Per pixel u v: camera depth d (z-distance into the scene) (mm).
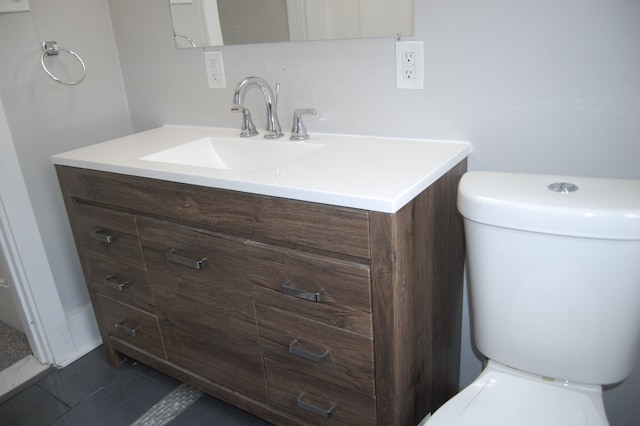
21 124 1715
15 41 1655
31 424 1653
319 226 1069
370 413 1180
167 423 1592
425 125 1390
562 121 1206
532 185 1069
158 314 1557
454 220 1324
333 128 1554
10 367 1945
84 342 2018
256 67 1633
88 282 1735
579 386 1085
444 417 1001
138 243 1477
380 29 1361
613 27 1089
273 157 1559
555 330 1054
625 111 1133
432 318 1276
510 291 1077
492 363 1186
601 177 1187
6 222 1728
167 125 1958
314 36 1475
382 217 974
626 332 999
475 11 1224
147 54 1884
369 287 1051
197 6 1684
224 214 1223
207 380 1539
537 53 1184
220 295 1344
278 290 1207
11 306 2152
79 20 1824
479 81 1274
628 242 920
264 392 1391
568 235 957
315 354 1192
